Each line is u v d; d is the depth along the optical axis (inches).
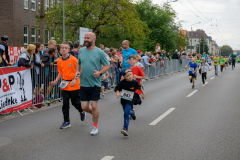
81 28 714.2
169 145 220.2
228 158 192.7
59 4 1206.3
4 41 426.6
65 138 240.5
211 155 198.2
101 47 570.3
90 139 237.1
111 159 190.1
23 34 1211.9
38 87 379.2
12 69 332.2
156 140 233.6
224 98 469.4
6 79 322.7
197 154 200.1
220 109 372.8
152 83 716.7
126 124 244.2
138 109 373.1
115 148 213.2
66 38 1201.4
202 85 672.4
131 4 1318.9
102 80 469.1
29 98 363.3
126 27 1298.0
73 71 279.9
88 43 250.2
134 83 248.7
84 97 255.3
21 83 348.2
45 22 1210.0
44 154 201.0
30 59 362.6
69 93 279.3
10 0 1144.8
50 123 295.9
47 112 354.3
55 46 409.7
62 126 274.4
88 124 290.7
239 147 215.9
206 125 285.3
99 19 1301.7
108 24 1286.9
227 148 213.3
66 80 280.1
